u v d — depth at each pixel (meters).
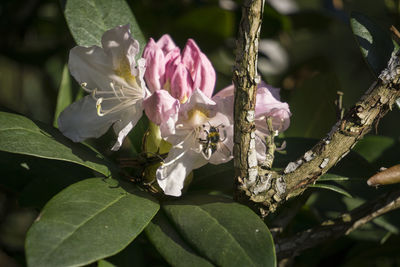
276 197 0.52
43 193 0.57
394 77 0.51
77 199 0.51
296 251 0.57
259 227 0.51
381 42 0.56
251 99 0.50
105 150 0.66
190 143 0.54
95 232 0.49
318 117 0.67
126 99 0.56
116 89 0.56
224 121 0.53
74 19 0.60
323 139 0.52
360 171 0.57
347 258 0.67
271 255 0.50
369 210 0.56
